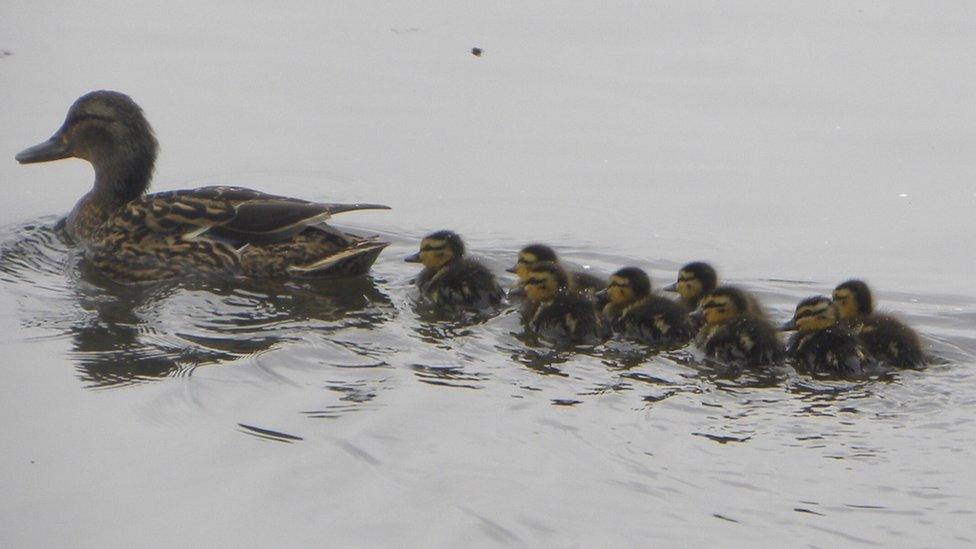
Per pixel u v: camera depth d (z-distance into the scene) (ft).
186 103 65.57
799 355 40.42
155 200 48.42
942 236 52.42
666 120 63.82
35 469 33.91
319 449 34.35
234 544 30.89
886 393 38.14
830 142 61.21
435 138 62.13
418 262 46.50
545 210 55.06
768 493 32.53
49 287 45.83
